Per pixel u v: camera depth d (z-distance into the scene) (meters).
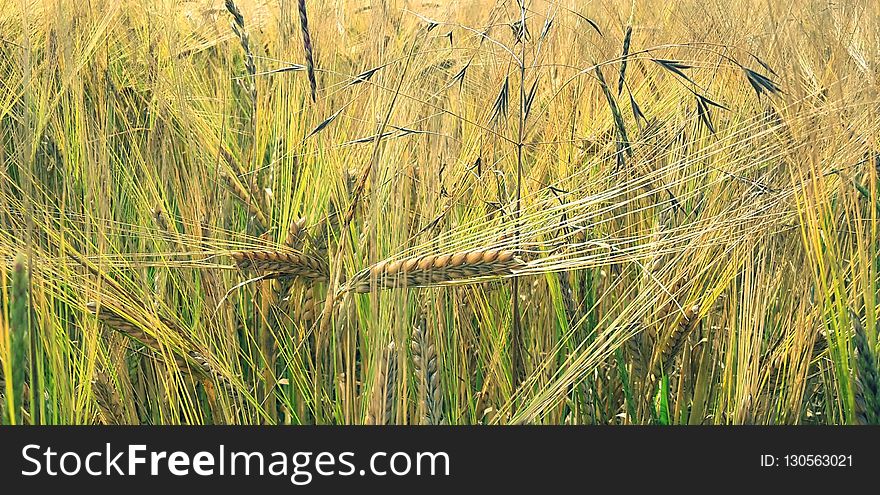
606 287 0.83
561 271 0.79
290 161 0.84
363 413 0.72
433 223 0.77
